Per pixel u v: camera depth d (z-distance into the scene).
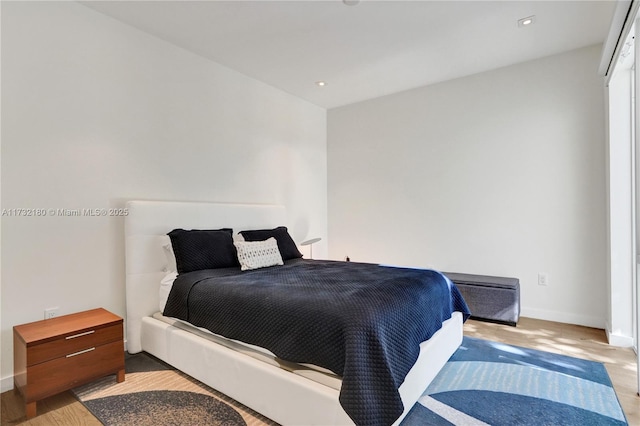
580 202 3.33
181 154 3.24
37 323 2.20
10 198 2.23
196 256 2.79
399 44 3.19
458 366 2.45
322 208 5.07
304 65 3.64
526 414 1.87
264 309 1.92
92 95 2.63
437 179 4.18
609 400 2.00
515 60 3.56
